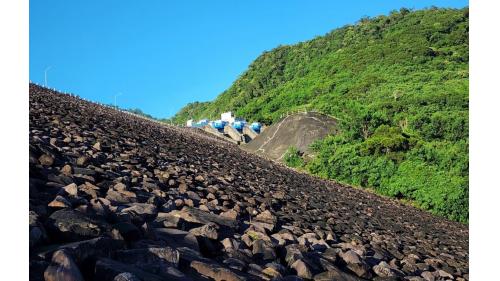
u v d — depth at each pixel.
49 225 2.77
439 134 35.69
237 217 5.14
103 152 6.99
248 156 21.05
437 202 20.19
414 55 74.94
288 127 39.28
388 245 6.91
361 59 79.50
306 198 9.95
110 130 10.65
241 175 10.43
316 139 34.53
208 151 15.04
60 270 2.16
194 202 5.36
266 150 37.75
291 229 5.54
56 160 5.07
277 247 4.22
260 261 3.82
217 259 3.55
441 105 47.28
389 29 95.88
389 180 22.84
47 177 4.23
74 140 7.30
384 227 9.55
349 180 24.03
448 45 80.12
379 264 4.80
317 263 4.05
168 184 6.10
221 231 4.36
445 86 56.22
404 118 39.88
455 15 90.56
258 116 67.31
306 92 70.81
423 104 47.44
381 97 54.28
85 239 2.79
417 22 93.38
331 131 36.88
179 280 2.56
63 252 2.27
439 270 5.98
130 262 2.69
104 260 2.45
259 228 4.81
